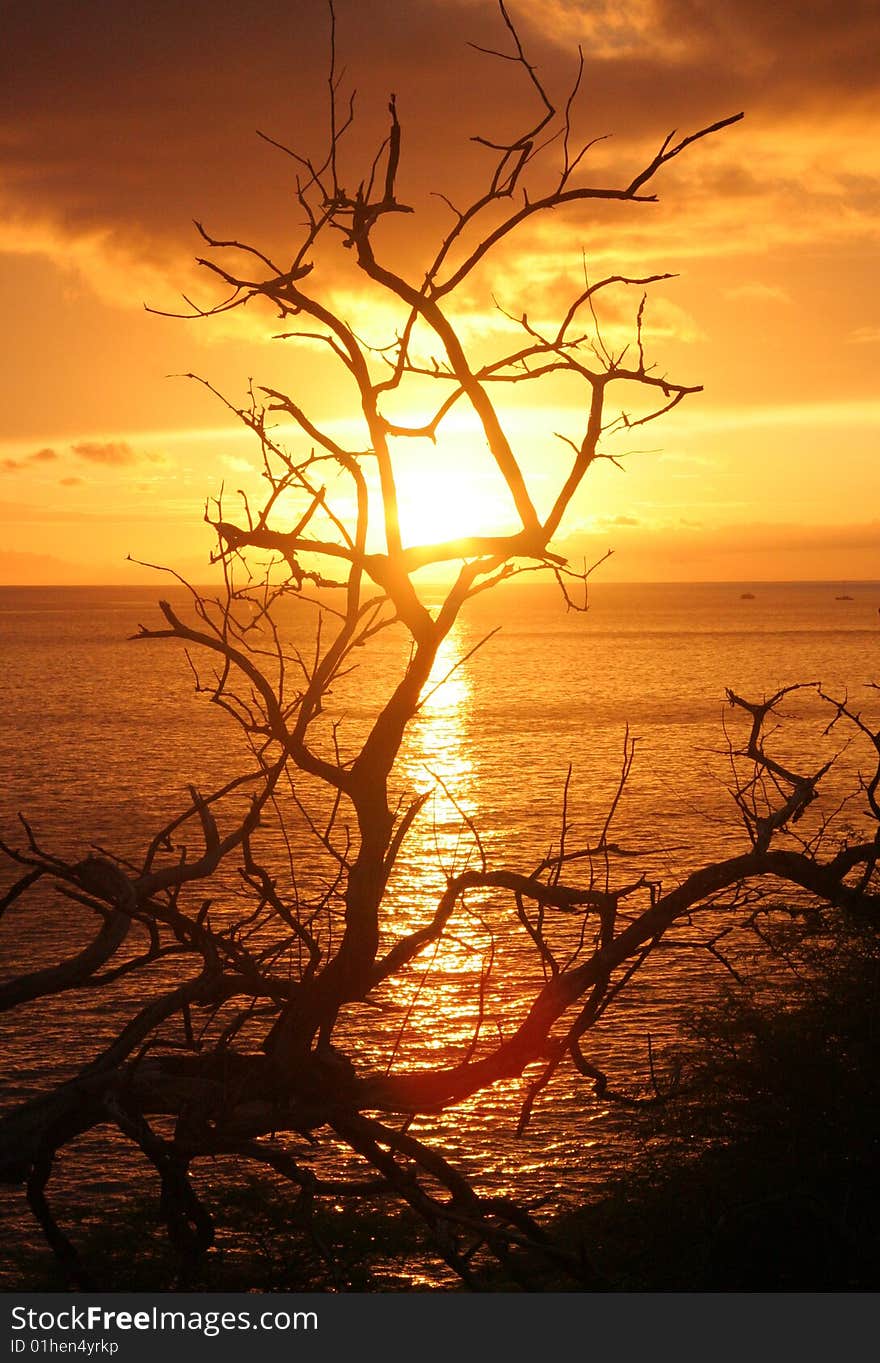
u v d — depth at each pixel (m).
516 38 6.73
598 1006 7.84
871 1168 16.72
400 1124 30.33
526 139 6.77
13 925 47.53
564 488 7.05
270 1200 19.31
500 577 7.25
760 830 8.22
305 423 6.97
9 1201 25.66
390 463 7.04
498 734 115.88
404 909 48.22
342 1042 32.97
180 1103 7.32
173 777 92.94
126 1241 16.67
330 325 6.90
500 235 6.86
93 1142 29.22
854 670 183.75
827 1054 17.89
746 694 149.88
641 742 108.00
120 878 7.21
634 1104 8.14
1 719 133.88
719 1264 16.70
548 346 7.01
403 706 7.18
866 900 8.02
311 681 7.24
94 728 125.06
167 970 41.25
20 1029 36.06
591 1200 23.58
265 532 6.94
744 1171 17.22
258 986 7.55
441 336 6.95
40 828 73.56
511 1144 29.25
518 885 7.89
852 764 88.75
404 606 7.12
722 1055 19.22
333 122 6.75
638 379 7.02
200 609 7.13
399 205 6.77
